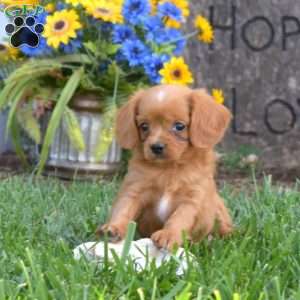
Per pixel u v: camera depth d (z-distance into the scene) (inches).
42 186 233.9
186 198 153.4
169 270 134.3
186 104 152.2
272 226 175.9
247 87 343.9
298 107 343.6
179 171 153.4
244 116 343.9
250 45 344.2
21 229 174.2
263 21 344.5
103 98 267.3
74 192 225.5
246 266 140.0
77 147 252.2
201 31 295.0
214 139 152.7
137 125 155.9
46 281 130.5
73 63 277.4
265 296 121.8
